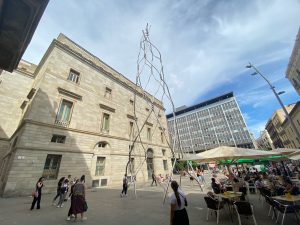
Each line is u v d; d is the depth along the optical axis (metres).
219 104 79.94
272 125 64.06
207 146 77.12
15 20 3.45
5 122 20.42
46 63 19.88
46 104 16.48
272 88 12.22
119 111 26.23
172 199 4.54
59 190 10.02
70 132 17.67
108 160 21.02
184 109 90.94
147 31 14.04
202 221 6.63
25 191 12.95
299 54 20.27
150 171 28.52
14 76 22.64
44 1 3.21
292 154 11.15
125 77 31.72
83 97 20.78
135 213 7.98
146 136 30.97
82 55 23.48
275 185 9.98
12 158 13.80
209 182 21.86
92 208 9.17
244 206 6.01
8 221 6.73
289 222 6.26
